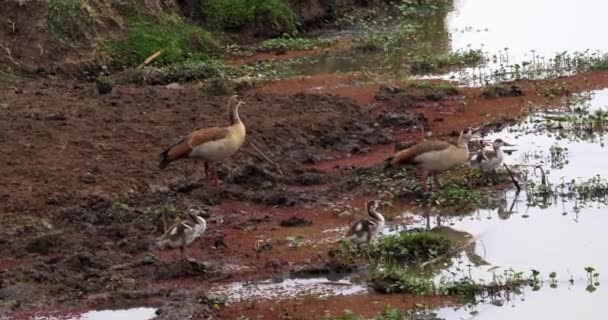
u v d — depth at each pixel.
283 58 31.39
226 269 14.89
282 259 15.25
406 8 39.16
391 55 31.12
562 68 27.45
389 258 15.16
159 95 24.31
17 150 19.41
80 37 29.17
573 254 15.28
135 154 19.50
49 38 28.44
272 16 35.06
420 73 28.34
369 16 38.59
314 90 26.02
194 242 15.88
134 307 13.77
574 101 23.94
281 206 17.55
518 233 16.17
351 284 14.42
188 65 28.73
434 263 15.04
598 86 25.33
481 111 23.45
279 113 22.95
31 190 17.53
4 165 18.61
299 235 16.17
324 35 35.66
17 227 16.27
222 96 24.58
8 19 28.16
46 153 19.33
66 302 13.88
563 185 17.95
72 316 13.50
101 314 13.55
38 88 25.12
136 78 27.45
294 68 29.70
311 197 17.84
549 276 14.47
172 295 13.87
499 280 14.29
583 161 19.56
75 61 28.48
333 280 14.56
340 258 15.12
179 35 31.75
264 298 13.99
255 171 18.69
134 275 14.70
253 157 19.73
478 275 14.60
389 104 24.19
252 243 15.89
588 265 14.87
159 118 21.94
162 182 18.33
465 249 15.59
